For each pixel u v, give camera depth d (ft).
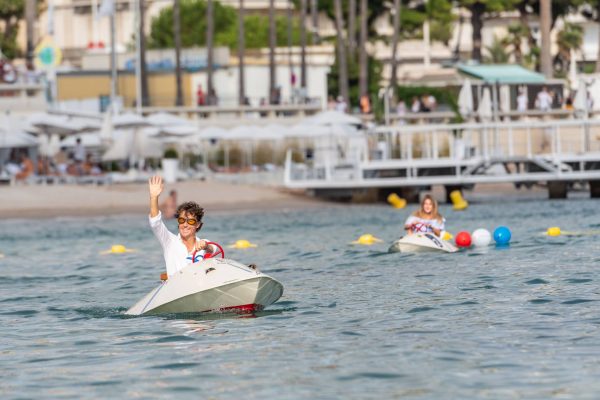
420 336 144.66
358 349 137.59
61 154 606.96
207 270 164.76
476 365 126.82
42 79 617.62
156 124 563.48
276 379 123.13
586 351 132.05
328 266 233.55
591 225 323.78
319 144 639.35
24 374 129.90
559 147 490.08
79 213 446.19
